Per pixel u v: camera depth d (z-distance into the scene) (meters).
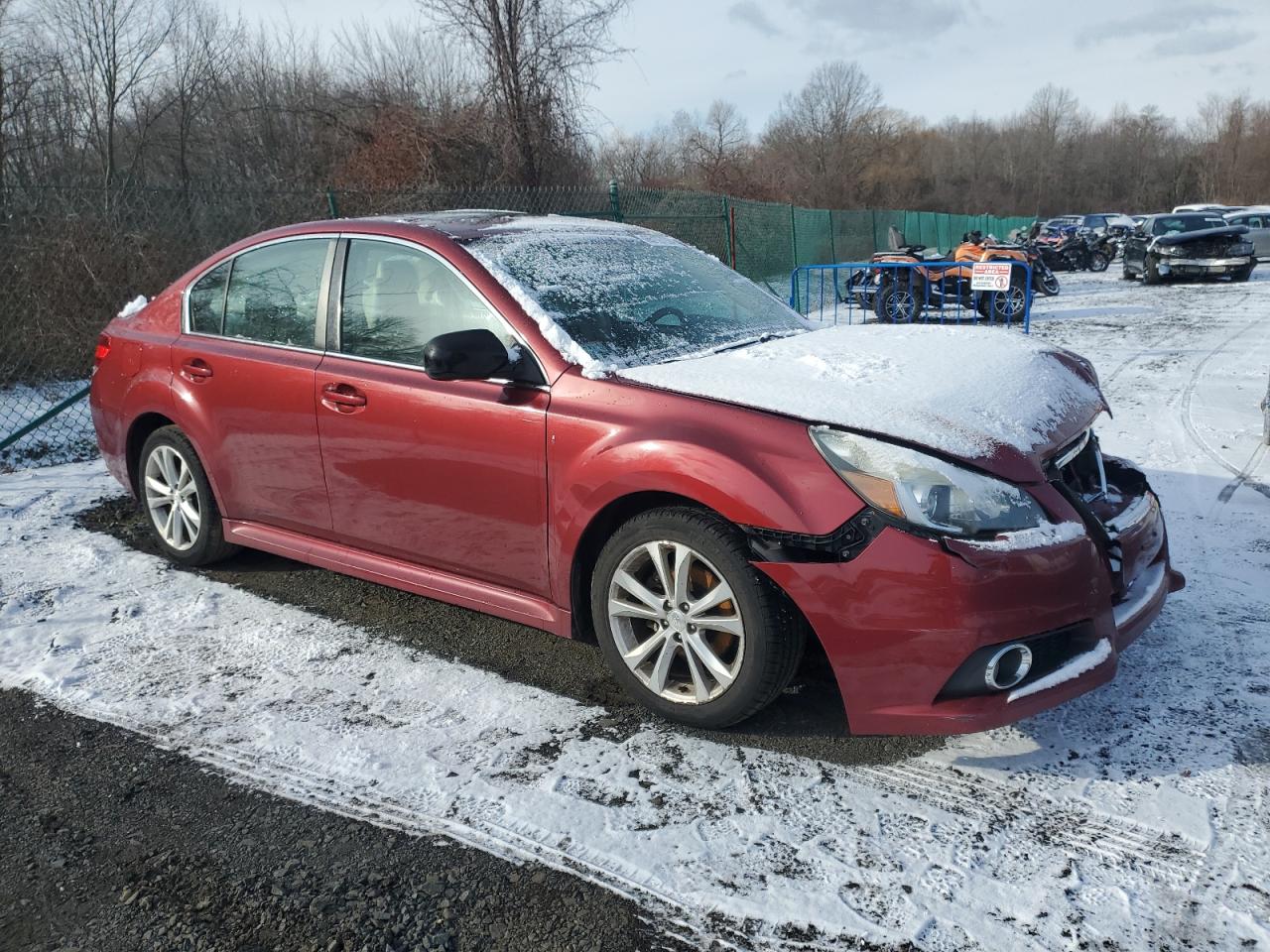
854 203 47.97
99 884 2.33
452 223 3.66
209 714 3.09
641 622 3.04
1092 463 3.16
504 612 3.28
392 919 2.18
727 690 2.77
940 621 2.45
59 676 3.35
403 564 3.55
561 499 2.98
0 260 8.20
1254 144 65.62
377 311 3.51
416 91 17.36
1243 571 3.97
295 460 3.71
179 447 4.17
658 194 13.19
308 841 2.46
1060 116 70.44
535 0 15.34
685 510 2.79
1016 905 2.18
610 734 2.93
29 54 14.41
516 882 2.29
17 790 2.71
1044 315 14.60
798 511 2.58
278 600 3.99
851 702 2.62
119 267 8.48
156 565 4.39
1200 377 8.48
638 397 2.88
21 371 8.27
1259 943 2.04
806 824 2.48
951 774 2.68
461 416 3.18
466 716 3.05
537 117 15.77
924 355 3.21
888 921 2.14
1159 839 2.38
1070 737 2.83
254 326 3.92
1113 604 2.85
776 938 2.10
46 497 5.47
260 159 17.86
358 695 3.20
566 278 3.42
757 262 14.84
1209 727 2.84
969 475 2.52
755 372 2.97
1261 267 24.73
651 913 2.18
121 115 17.23
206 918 2.20
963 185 66.81
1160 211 67.31
